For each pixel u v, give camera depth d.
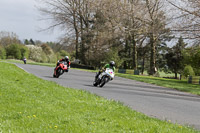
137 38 181.62
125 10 155.12
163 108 34.62
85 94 38.50
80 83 61.47
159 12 145.25
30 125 19.25
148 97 45.91
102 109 28.06
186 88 75.31
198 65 184.25
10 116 21.44
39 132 17.59
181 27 102.31
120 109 29.02
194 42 104.44
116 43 189.25
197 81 108.38
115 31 176.25
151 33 130.88
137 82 86.81
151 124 22.53
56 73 70.38
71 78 75.25
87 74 105.25
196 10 100.25
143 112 30.33
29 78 56.16
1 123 19.12
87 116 23.77
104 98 37.19
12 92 33.47
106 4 174.00
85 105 29.42
